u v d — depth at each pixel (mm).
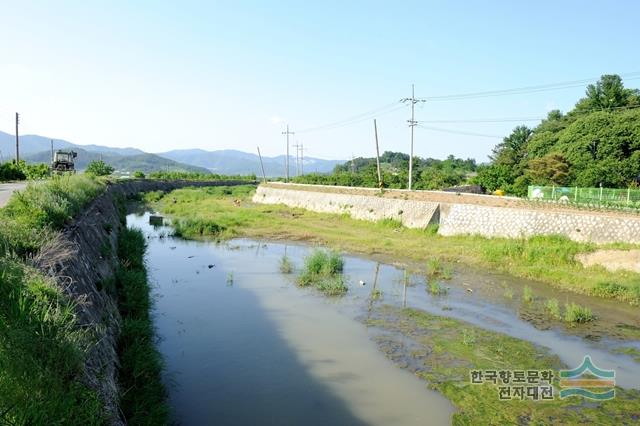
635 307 14195
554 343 11383
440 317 13203
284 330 12164
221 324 12555
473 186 44156
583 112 54688
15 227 8453
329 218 35625
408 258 21406
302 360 10336
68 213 12508
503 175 45156
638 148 38531
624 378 9531
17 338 4723
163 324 12453
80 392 4879
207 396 8656
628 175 37469
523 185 40500
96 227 14617
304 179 66875
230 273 18422
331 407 8352
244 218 34125
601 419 7949
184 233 27594
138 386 7879
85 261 10227
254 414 8062
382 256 21859
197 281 17125
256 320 12906
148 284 15148
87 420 4707
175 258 21250
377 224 30969
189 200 49000
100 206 19859
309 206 41000
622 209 23125
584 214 21547
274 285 16703
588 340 11586
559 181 38625
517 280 17375
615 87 53031
